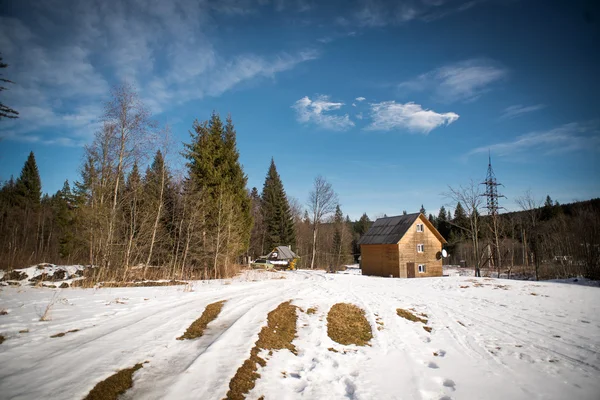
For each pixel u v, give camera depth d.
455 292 20.81
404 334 11.40
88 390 4.81
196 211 24.72
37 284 15.74
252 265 40.84
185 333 8.18
